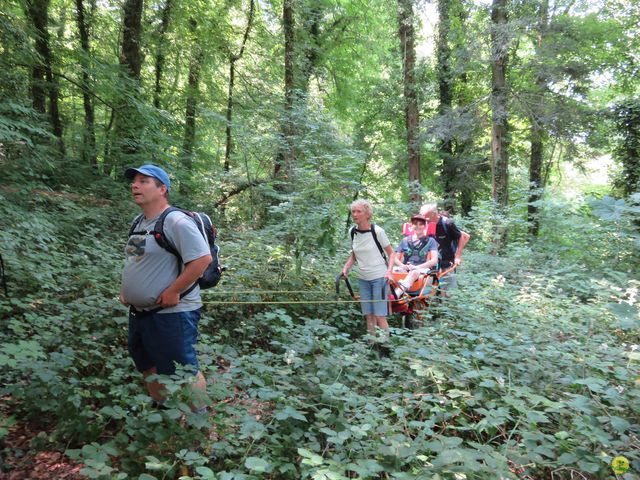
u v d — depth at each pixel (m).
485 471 2.34
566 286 7.27
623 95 17.70
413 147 15.22
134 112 10.22
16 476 2.56
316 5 15.74
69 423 2.87
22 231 5.55
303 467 2.51
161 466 2.26
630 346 4.56
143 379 3.42
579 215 10.34
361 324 5.85
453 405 3.17
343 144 9.80
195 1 14.63
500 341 4.03
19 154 7.06
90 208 8.12
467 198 18.38
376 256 5.25
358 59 18.14
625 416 3.09
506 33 12.76
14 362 2.81
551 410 2.84
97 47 14.03
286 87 14.05
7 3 8.12
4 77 7.61
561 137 13.42
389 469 2.44
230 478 2.21
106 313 4.21
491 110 13.95
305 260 6.99
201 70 15.42
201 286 3.10
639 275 7.98
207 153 14.45
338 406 3.03
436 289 5.57
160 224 2.83
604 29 13.88
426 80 16.11
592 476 2.58
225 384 3.13
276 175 10.16
